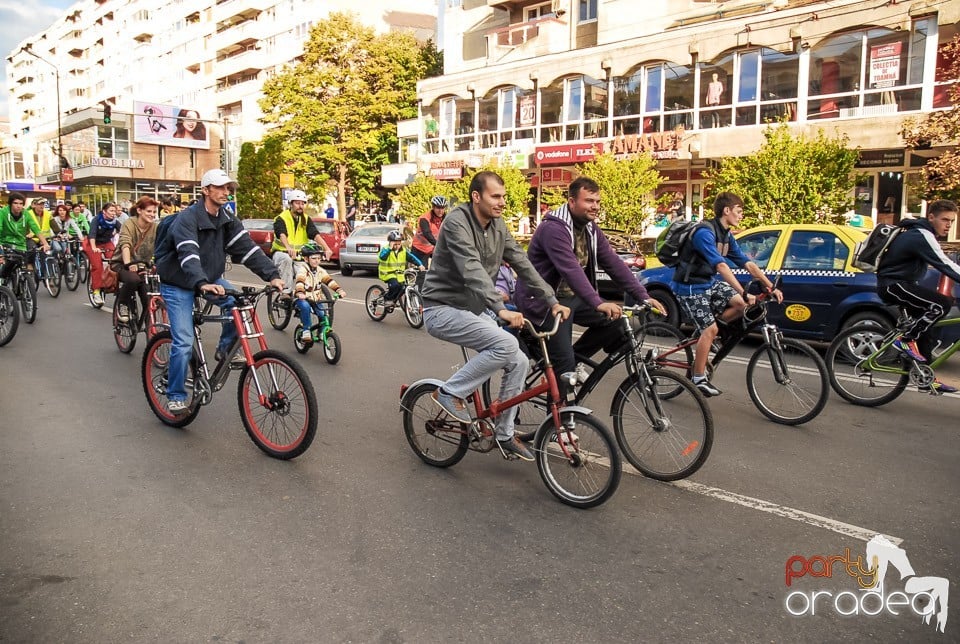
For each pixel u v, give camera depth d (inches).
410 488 175.9
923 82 732.0
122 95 3061.0
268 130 1739.7
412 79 1560.0
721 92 884.6
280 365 193.6
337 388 278.5
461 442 184.9
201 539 146.6
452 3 1398.9
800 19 802.8
